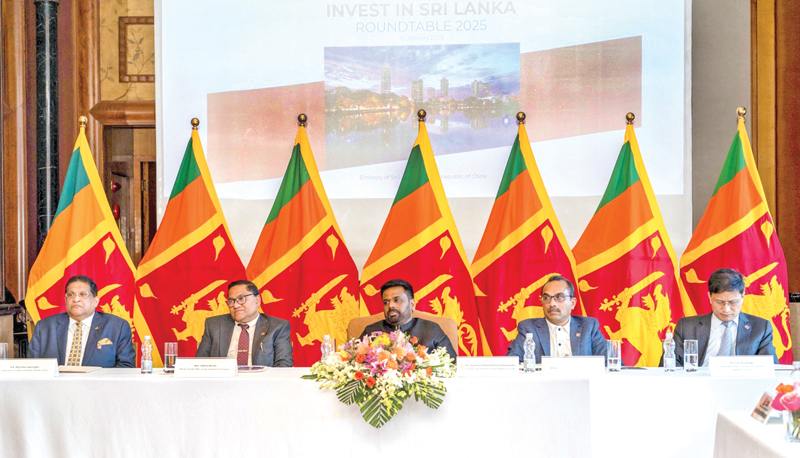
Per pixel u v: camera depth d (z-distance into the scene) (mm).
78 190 4613
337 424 2957
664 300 4609
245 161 5133
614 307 4625
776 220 5059
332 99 5156
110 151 5625
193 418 2992
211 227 4758
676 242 4980
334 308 4695
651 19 5035
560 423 2936
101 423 3004
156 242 4738
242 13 5145
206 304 4695
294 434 2969
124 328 4016
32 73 5266
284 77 5152
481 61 5113
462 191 5109
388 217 4738
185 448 2990
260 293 4723
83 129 4703
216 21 5137
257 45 5145
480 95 5117
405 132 5141
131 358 3998
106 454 2996
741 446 2248
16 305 4992
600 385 3035
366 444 2953
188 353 4676
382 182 5137
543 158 5074
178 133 5113
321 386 2932
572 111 5062
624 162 4719
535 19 5098
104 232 4637
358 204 5145
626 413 3031
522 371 3289
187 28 5129
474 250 5082
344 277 4727
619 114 5035
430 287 4629
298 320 4695
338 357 2990
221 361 3098
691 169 5082
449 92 5125
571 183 5051
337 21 5160
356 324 4062
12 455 3012
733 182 4559
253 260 4793
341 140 5145
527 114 5090
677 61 5020
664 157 5004
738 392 3004
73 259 4539
